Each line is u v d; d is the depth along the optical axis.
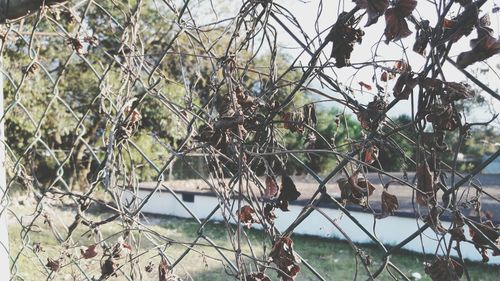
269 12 1.06
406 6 0.81
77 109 9.56
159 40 5.71
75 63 9.09
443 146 0.87
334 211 6.82
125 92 1.35
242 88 1.13
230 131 1.04
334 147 1.04
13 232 5.14
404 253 6.32
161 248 1.36
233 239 1.12
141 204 1.31
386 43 0.84
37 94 8.93
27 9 1.43
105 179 1.25
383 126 1.00
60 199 1.52
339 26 0.93
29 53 1.50
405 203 6.71
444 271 0.90
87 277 1.47
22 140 9.40
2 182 1.60
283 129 1.22
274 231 1.11
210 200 9.00
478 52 0.78
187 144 1.23
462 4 0.80
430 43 0.83
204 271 4.89
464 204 1.02
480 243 0.91
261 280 1.10
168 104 1.25
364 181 1.01
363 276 5.35
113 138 1.26
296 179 7.05
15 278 1.78
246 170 1.05
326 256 6.46
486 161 0.86
